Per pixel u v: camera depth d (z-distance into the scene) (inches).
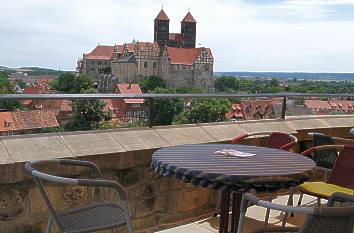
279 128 211.2
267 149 134.9
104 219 108.7
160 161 112.0
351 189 142.6
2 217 128.3
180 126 177.3
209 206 181.8
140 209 159.9
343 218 77.3
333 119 248.5
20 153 128.1
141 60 3329.2
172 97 170.2
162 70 3248.0
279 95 219.3
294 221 167.6
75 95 141.2
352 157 150.5
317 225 76.2
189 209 175.0
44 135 139.3
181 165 106.7
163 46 3405.5
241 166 107.1
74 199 142.2
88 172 139.7
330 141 171.0
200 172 100.4
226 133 184.5
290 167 107.6
